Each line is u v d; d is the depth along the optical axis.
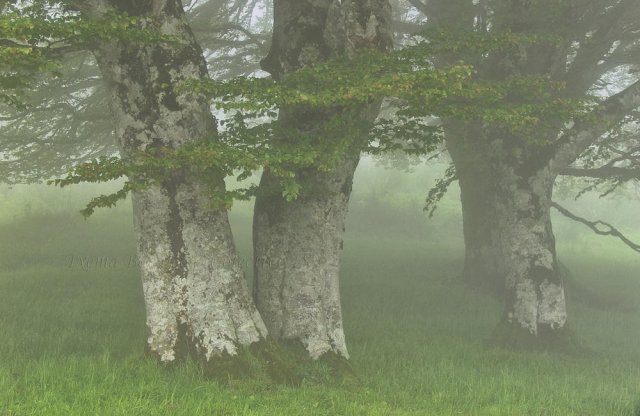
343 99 9.13
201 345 10.22
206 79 9.33
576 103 12.00
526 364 14.45
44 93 19.05
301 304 11.59
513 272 16.92
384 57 10.16
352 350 13.36
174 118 10.27
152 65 10.20
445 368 12.37
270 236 11.80
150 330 10.42
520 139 16.86
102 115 20.02
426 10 19.53
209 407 8.14
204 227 10.46
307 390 9.77
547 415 10.03
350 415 8.59
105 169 8.64
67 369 9.23
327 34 11.47
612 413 10.48
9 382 8.44
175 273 10.37
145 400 8.09
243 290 10.74
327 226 11.76
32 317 13.83
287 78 9.88
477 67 17.42
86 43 9.43
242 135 9.88
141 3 10.07
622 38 18.05
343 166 11.73
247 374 10.09
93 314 14.41
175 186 10.35
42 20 7.98
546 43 16.66
